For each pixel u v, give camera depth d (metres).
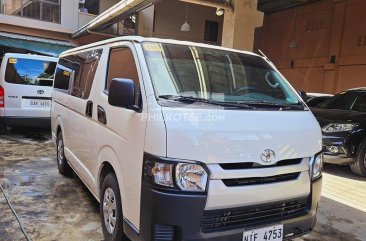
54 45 16.27
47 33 16.56
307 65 17.66
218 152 2.56
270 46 20.09
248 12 9.50
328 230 4.13
